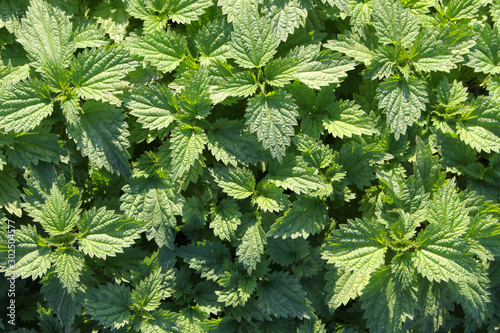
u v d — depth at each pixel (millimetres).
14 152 991
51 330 1026
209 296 1034
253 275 1024
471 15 1060
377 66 1022
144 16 1030
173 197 1012
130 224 988
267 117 992
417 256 993
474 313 1011
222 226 1013
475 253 1003
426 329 1024
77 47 1021
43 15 1003
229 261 1032
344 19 1069
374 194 1044
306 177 1003
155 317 1010
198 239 1042
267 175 1015
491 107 1038
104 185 1036
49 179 999
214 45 1030
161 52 1021
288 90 1030
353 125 1026
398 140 1045
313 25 1055
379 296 1004
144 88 998
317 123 1036
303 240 1034
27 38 994
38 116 983
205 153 1046
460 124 1044
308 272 1032
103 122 1000
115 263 1034
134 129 1030
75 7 1035
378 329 1002
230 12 1017
